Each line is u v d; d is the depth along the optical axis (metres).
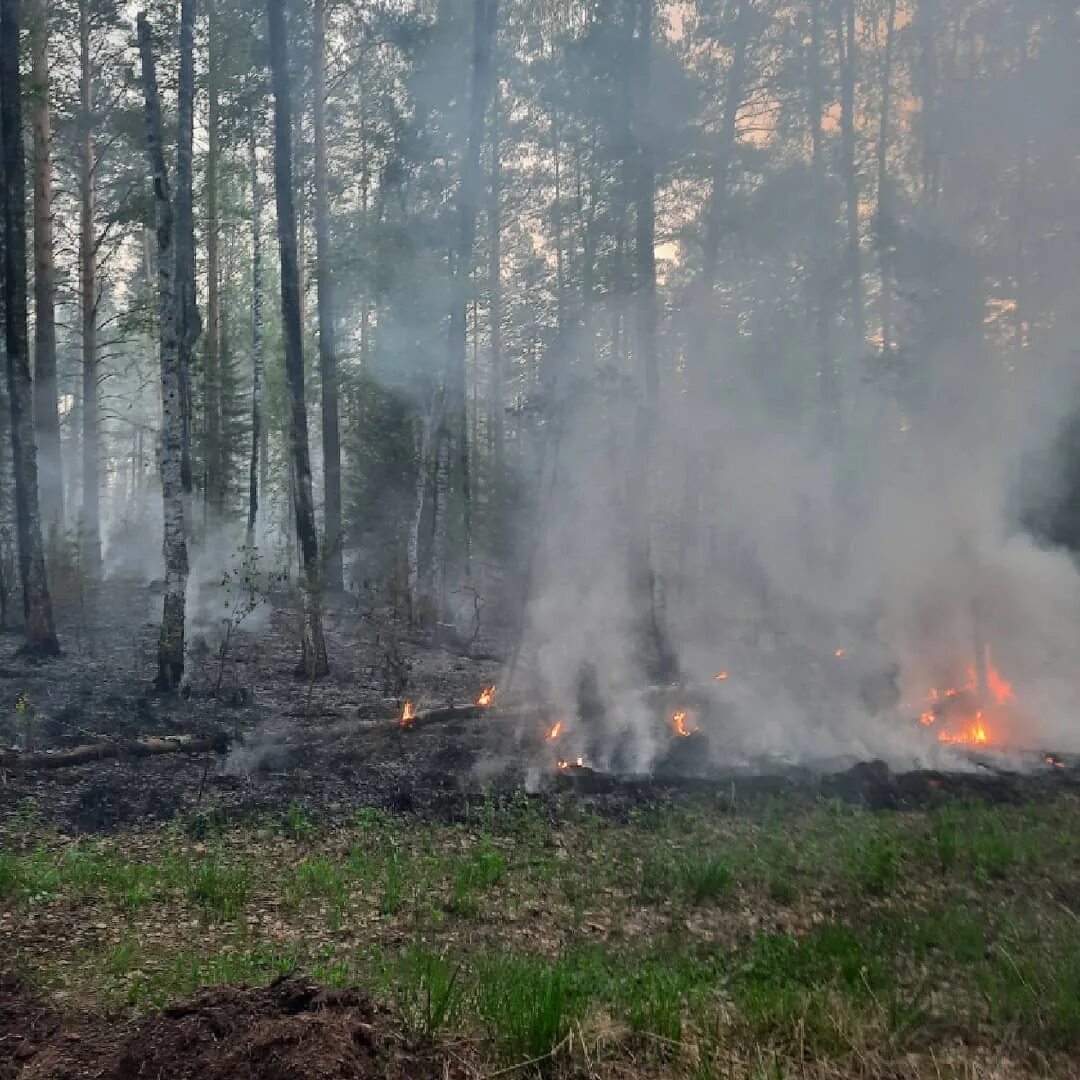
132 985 5.25
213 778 9.51
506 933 6.34
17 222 13.11
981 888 7.32
